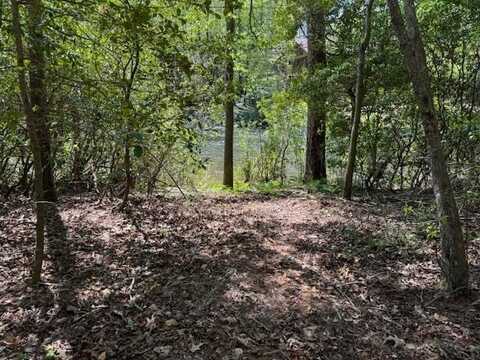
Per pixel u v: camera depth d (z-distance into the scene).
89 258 5.30
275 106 13.23
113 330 3.73
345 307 4.20
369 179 10.62
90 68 5.54
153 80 5.65
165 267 5.06
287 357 3.42
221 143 20.52
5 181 9.00
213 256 5.44
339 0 10.09
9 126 4.10
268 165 14.66
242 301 4.25
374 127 10.31
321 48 10.87
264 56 13.26
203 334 3.68
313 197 9.81
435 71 9.61
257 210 8.38
